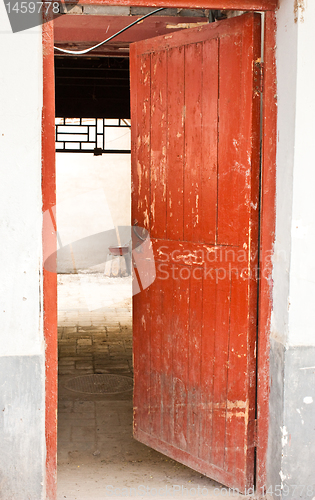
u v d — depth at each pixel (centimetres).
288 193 249
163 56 300
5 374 239
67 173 1077
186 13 359
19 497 246
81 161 1079
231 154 270
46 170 245
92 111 647
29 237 234
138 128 321
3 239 233
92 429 363
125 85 618
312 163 245
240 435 275
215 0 247
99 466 310
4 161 229
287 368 253
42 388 243
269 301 268
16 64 226
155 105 307
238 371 274
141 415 334
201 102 282
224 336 279
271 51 256
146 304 324
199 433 295
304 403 256
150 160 315
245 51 259
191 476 300
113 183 1085
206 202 283
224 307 278
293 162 244
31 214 233
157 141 309
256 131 261
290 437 257
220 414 284
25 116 229
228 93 269
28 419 243
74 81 610
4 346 238
